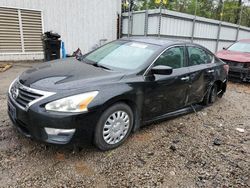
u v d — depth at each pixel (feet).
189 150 11.08
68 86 9.19
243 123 14.99
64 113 8.69
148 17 38.37
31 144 10.37
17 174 8.52
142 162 9.82
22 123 9.56
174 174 9.24
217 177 9.29
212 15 65.05
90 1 37.83
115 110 10.11
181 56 13.73
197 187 8.64
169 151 10.83
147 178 8.87
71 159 9.60
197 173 9.43
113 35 42.34
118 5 42.78
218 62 17.44
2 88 19.01
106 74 10.53
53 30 35.37
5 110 13.97
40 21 33.91
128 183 8.53
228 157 10.78
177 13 39.32
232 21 70.54
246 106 18.54
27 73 10.89
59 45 28.96
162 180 8.84
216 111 16.79
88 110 9.05
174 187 8.54
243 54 26.18
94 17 38.99
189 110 15.30
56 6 34.76
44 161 9.34
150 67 11.56
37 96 9.01
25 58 33.76
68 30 36.81
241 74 24.63
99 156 9.96
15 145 10.24
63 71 10.62
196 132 13.08
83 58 13.60
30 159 9.41
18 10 31.65
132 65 11.65
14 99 9.85
